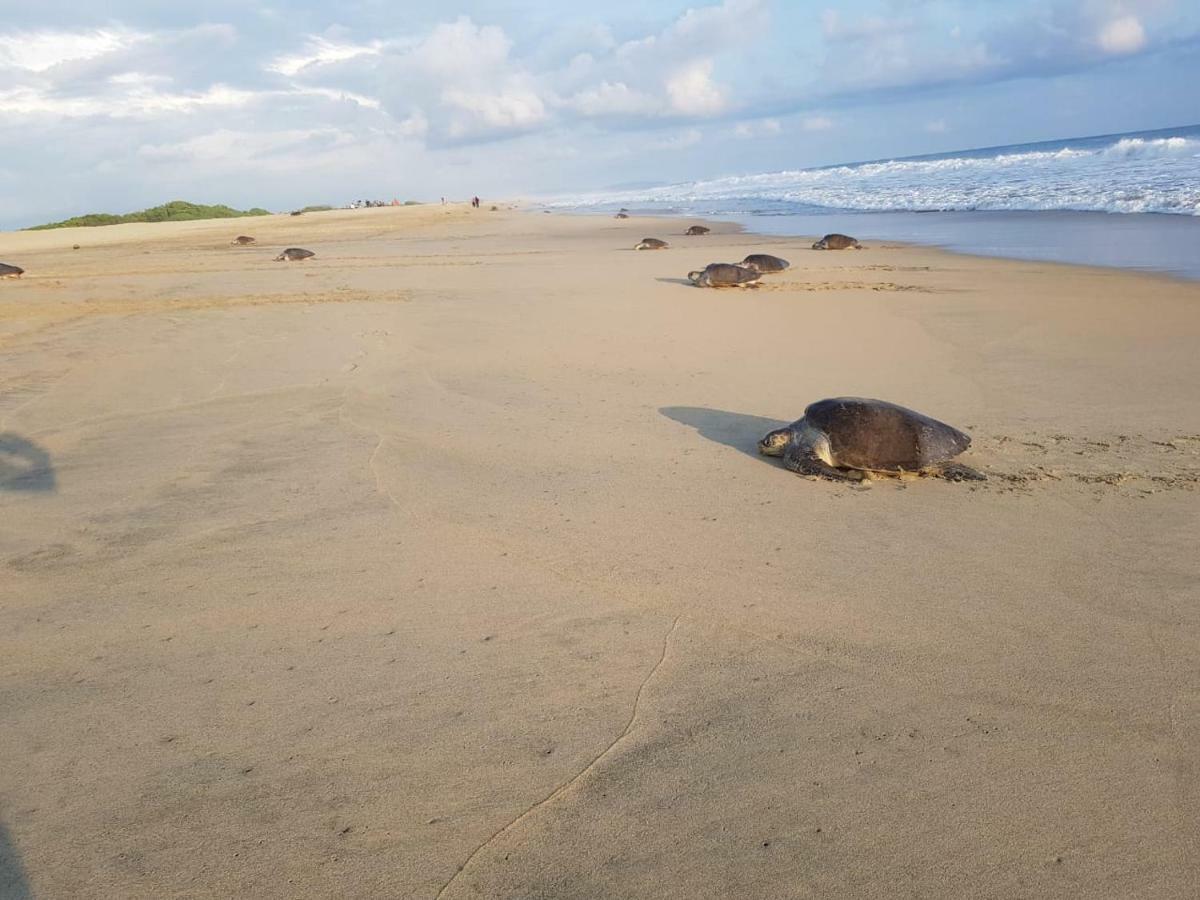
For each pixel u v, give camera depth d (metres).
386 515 4.97
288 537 4.66
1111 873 2.40
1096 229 20.70
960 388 7.92
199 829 2.52
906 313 11.75
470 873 2.38
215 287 16.45
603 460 6.08
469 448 6.25
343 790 2.70
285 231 41.38
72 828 2.52
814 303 12.97
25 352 9.74
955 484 5.62
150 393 7.84
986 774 2.81
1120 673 3.40
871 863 2.44
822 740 2.99
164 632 3.69
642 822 2.59
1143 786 2.75
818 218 33.44
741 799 2.69
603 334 10.84
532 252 24.27
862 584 4.19
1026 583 4.18
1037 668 3.44
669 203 60.28
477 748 2.92
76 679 3.33
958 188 38.38
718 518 5.04
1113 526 4.85
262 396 7.68
